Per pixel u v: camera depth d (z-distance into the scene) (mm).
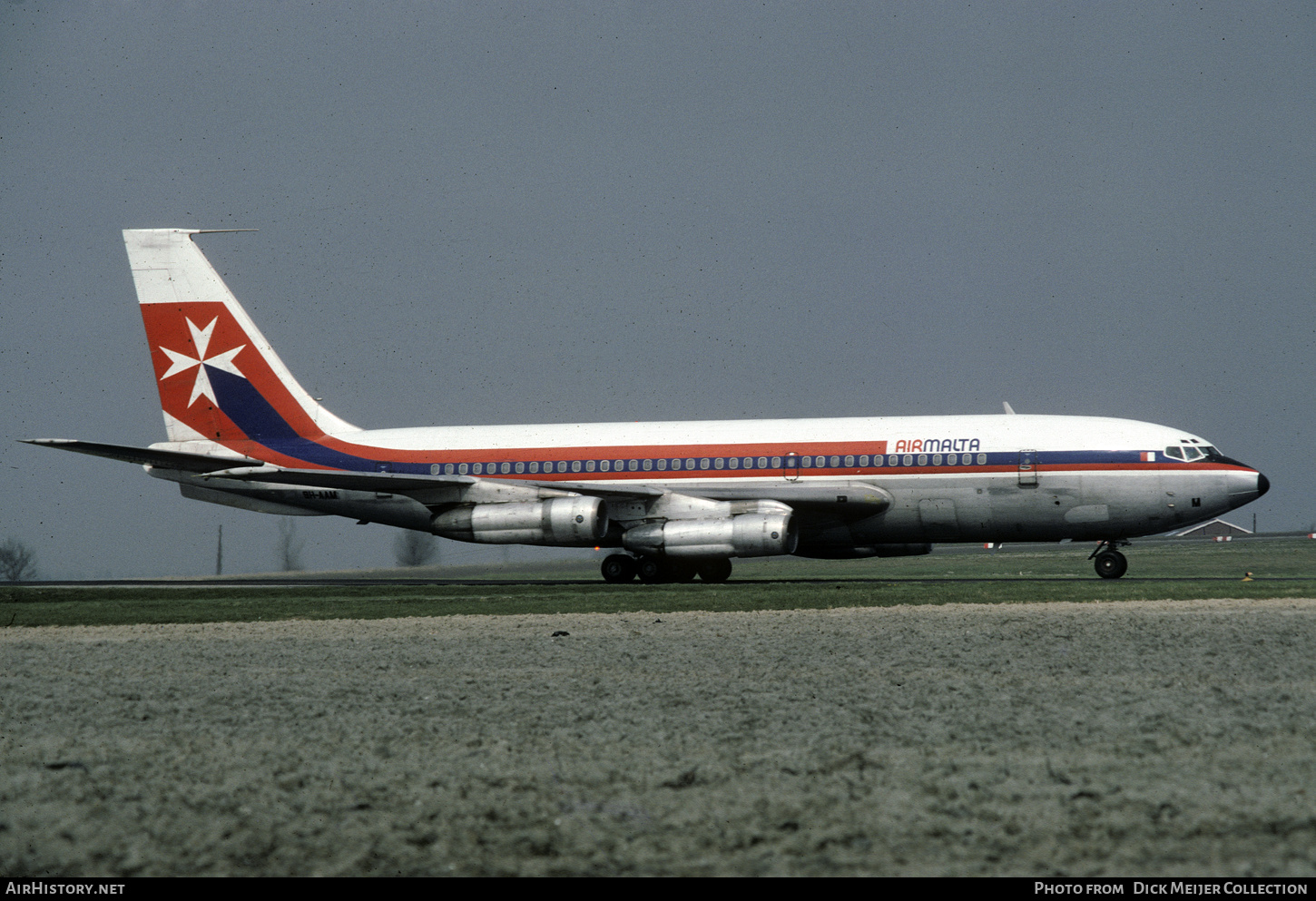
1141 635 69500
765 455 137875
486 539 140000
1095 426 130875
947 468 131625
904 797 31047
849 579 150000
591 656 64625
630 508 139500
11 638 85625
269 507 157250
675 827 28828
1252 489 125000
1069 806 29844
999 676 53031
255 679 57438
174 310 155000
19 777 35125
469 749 38375
